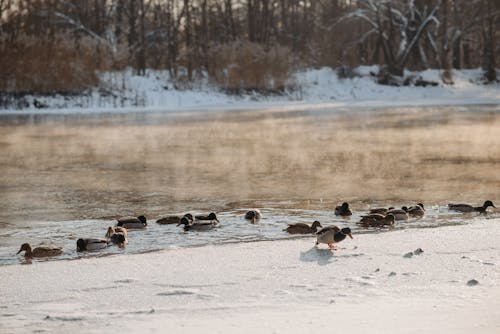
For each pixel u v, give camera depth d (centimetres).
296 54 8419
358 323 861
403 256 1227
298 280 1094
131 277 1138
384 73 8050
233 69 7212
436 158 2869
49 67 6266
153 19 9062
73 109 6012
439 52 8819
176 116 5244
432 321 856
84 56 6512
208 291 1041
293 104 6644
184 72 7575
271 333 833
